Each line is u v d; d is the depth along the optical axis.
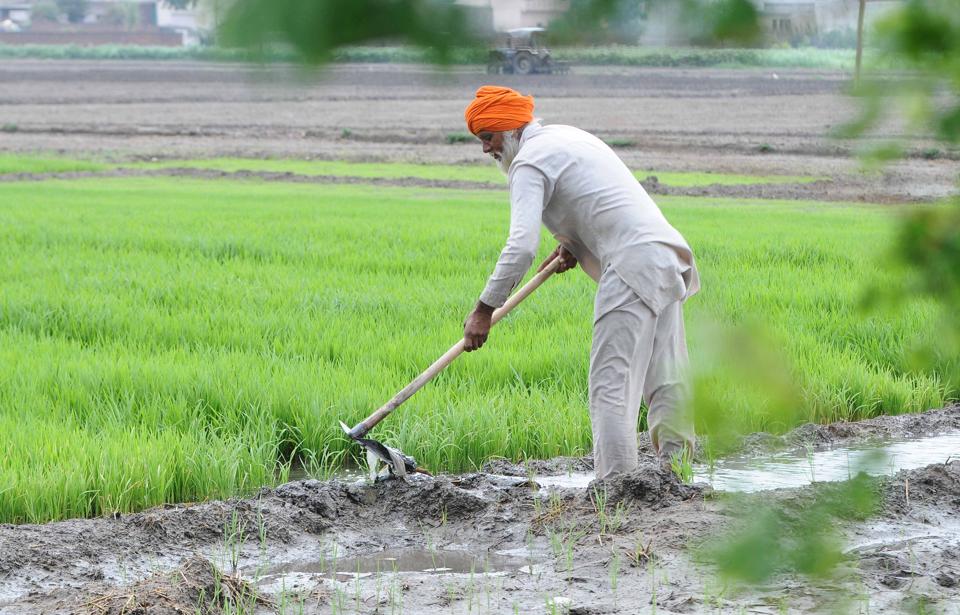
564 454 10.65
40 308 15.80
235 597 6.52
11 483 8.69
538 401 11.37
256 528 8.22
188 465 9.45
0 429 10.05
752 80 82.38
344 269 20.23
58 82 88.62
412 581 7.02
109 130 60.97
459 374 12.45
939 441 10.98
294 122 64.19
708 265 19.75
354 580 7.16
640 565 6.97
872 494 1.43
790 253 21.44
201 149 54.00
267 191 38.47
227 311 15.69
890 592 6.41
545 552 7.57
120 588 6.76
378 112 69.19
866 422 11.53
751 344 1.12
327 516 8.59
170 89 84.00
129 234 24.72
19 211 29.69
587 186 8.17
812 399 11.66
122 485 8.98
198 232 25.27
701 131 54.50
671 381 8.65
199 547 7.96
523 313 15.55
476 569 7.45
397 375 12.26
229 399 11.26
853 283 17.91
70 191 37.03
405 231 25.39
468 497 8.63
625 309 8.17
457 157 50.97
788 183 39.22
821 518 1.41
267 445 10.21
